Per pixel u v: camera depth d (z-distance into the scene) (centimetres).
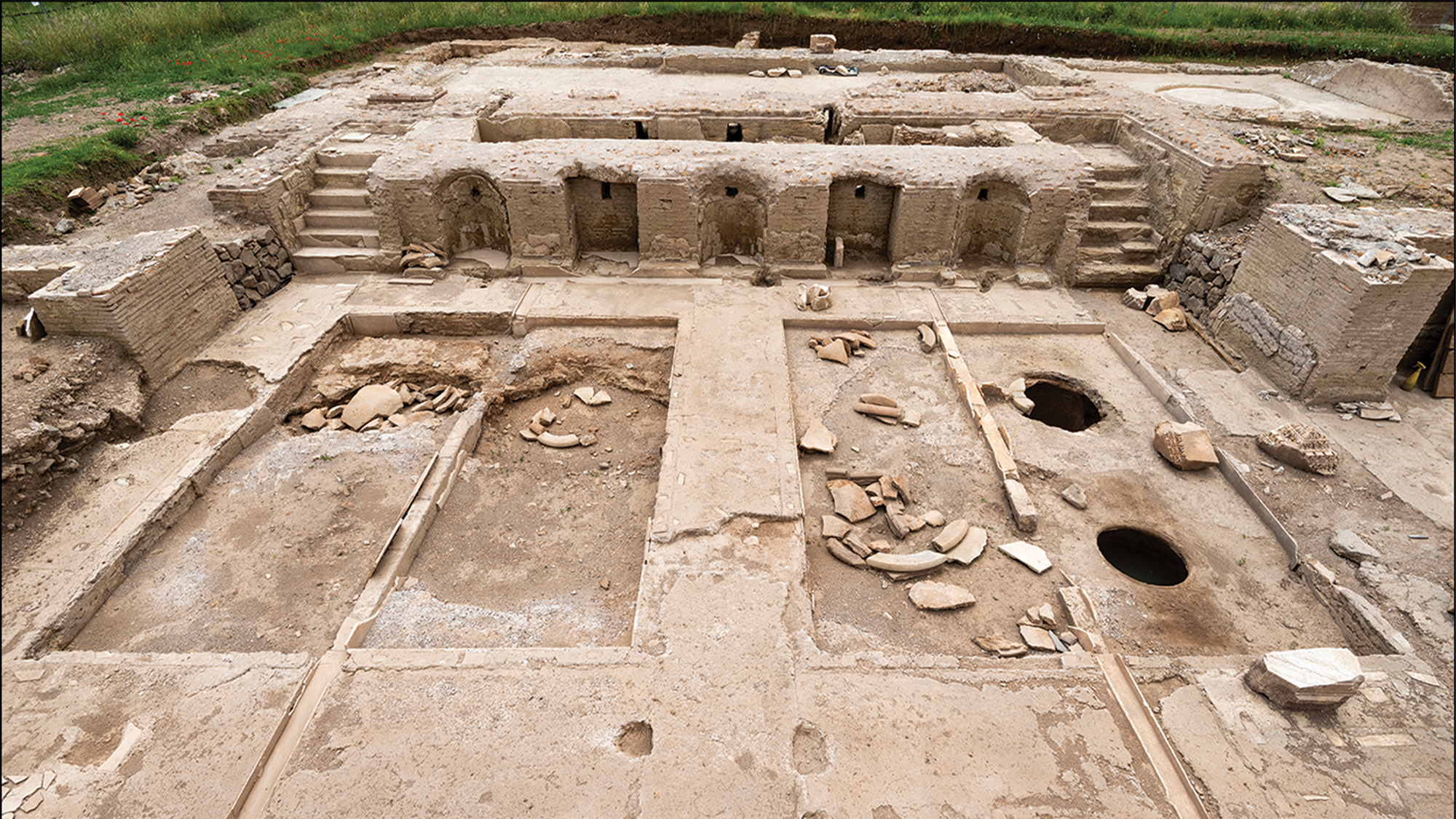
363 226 1061
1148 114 1167
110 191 1077
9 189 954
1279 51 1920
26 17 1703
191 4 1878
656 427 843
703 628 523
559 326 927
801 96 1261
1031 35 1981
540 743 454
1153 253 1051
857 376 842
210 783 442
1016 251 1034
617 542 691
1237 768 457
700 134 1183
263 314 929
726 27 2011
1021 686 495
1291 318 818
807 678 494
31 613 543
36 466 639
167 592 592
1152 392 839
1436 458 732
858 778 437
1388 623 548
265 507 677
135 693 491
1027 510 650
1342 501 678
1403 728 482
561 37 1988
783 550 589
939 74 1489
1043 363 882
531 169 965
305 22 1897
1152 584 657
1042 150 1022
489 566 659
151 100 1355
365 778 437
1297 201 959
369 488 704
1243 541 648
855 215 1048
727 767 439
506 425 850
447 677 495
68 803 433
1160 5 2139
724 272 1025
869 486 703
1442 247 774
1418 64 1825
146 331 778
